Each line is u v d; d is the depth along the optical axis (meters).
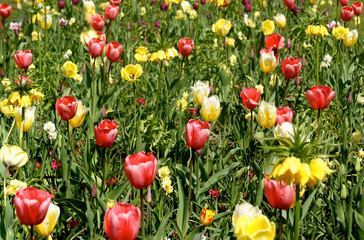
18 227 3.20
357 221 3.03
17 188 3.10
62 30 9.78
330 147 4.25
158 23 9.92
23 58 5.41
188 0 12.55
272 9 12.11
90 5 8.91
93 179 3.63
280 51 8.09
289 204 2.40
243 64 7.12
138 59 5.49
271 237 1.86
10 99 3.43
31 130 4.40
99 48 4.93
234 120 4.86
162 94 6.02
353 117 4.77
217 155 4.26
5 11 7.36
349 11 6.85
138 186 2.45
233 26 9.96
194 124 2.84
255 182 3.84
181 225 3.09
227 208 3.68
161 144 4.44
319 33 5.86
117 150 4.29
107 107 5.57
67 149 3.96
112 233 2.10
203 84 3.96
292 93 6.41
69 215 3.66
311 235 3.25
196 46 7.68
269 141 4.02
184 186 3.74
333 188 3.58
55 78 6.43
